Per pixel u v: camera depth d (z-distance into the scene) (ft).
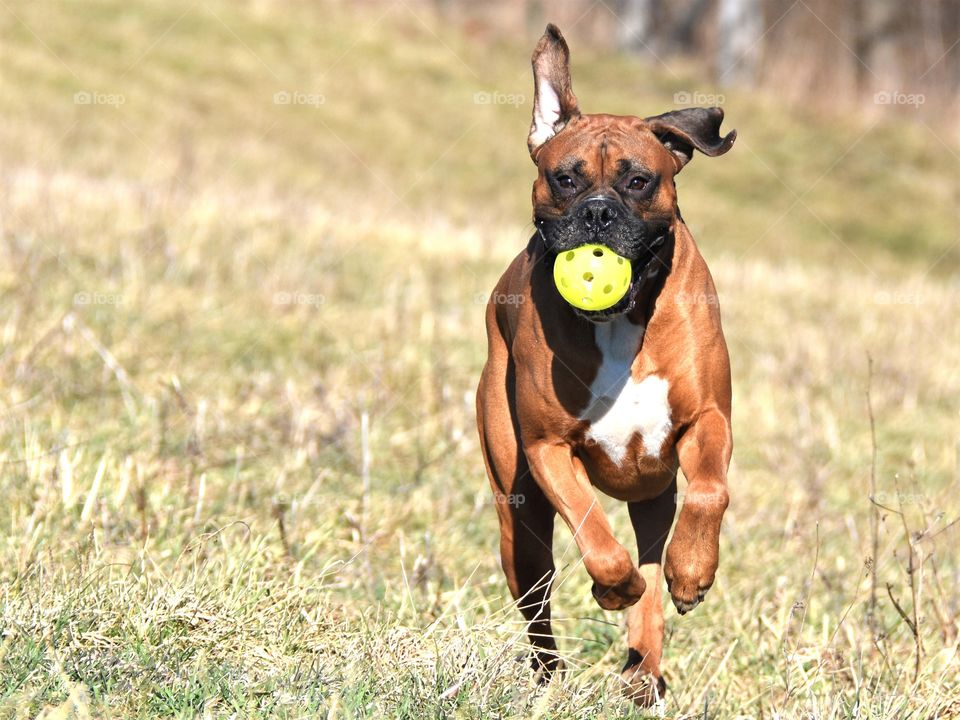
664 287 22.18
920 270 104.68
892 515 36.70
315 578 23.36
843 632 26.40
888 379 54.13
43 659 18.61
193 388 39.06
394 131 113.80
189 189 70.64
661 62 148.25
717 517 20.70
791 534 32.94
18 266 45.24
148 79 109.70
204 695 18.39
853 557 32.89
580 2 156.97
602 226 21.35
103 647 19.54
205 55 118.21
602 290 20.70
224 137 101.19
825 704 21.53
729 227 105.19
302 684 19.01
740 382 51.37
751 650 25.99
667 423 22.36
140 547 25.29
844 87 143.43
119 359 39.91
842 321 64.85
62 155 84.94
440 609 24.90
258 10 131.03
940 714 21.80
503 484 24.59
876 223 114.01
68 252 50.03
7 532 25.57
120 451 31.99
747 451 43.21
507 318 24.30
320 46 127.54
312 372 42.39
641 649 23.20
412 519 31.48
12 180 60.34
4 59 104.78
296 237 60.64
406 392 42.06
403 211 87.15
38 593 20.71
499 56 138.51
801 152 126.31
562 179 23.07
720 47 148.97
